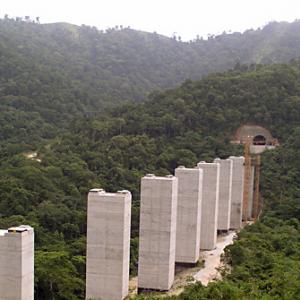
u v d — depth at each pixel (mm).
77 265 65250
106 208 55469
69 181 94500
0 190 82000
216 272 67125
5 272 45812
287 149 110375
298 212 88375
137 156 108562
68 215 79250
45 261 59031
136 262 73000
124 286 56312
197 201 70375
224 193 91750
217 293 43719
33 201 82562
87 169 100062
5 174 90188
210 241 80188
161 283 61312
